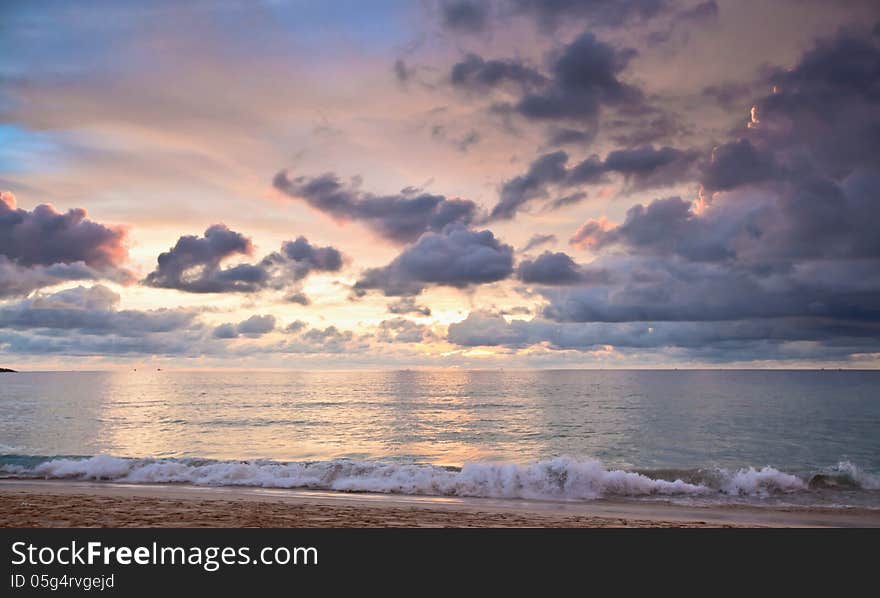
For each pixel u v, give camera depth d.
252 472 20.50
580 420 51.44
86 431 41.56
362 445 35.72
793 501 17.41
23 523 10.27
